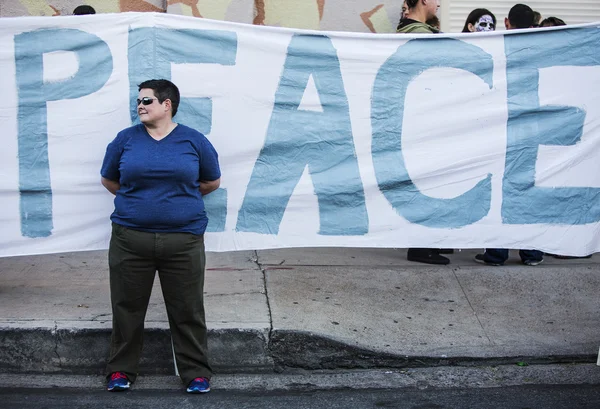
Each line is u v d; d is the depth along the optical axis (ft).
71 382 17.31
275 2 26.30
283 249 24.18
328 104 18.85
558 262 23.41
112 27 18.24
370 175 19.04
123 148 16.49
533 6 28.43
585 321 19.89
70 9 25.72
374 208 19.16
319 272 21.77
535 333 19.30
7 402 16.19
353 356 18.24
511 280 21.52
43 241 18.53
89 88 18.26
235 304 19.39
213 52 18.45
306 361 18.13
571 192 19.45
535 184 19.38
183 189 16.15
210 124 18.61
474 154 19.21
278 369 18.07
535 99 19.26
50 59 18.17
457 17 28.25
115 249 16.29
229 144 18.67
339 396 16.81
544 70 19.21
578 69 19.22
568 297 20.93
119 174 16.79
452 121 19.12
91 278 21.08
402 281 21.33
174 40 18.35
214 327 17.89
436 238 19.34
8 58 18.08
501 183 19.33
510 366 18.35
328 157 18.95
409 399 16.69
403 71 18.94
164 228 16.05
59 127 18.28
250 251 23.86
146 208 15.93
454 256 23.94
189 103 18.52
